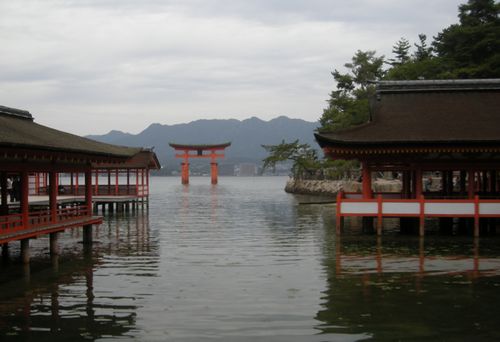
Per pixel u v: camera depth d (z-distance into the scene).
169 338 14.67
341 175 84.62
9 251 28.81
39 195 50.53
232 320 16.14
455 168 32.22
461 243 30.16
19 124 26.75
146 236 35.38
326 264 24.66
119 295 19.12
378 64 72.12
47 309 17.52
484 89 35.16
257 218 48.22
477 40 63.91
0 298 18.88
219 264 24.86
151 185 174.75
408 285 20.42
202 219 47.69
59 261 25.92
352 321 16.02
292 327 15.48
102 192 56.22
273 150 93.75
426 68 64.56
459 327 15.44
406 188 35.75
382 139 30.66
